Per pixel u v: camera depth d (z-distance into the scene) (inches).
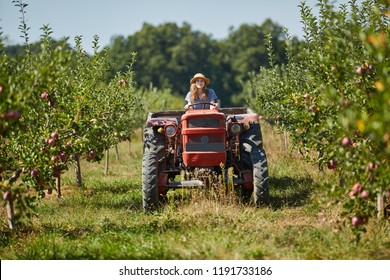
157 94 1558.8
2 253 423.8
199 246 384.5
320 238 393.7
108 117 601.9
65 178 809.5
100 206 587.8
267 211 497.0
